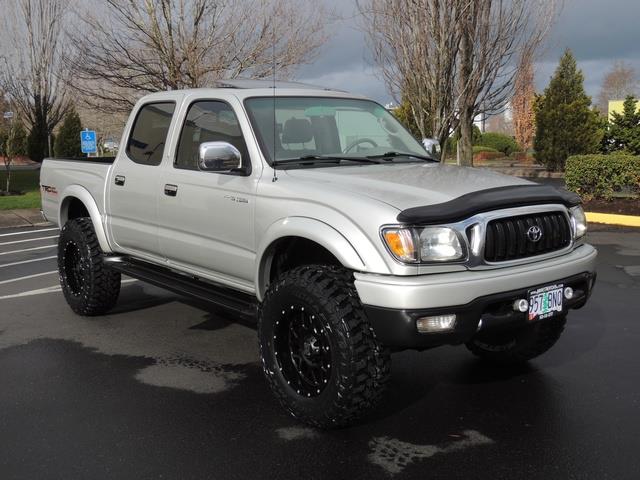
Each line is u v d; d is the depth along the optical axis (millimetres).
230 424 4035
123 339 5777
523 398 4395
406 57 13961
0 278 8492
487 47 13836
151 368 5047
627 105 24812
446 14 13344
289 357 4059
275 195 4164
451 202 3666
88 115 32094
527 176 27188
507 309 3787
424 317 3475
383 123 5410
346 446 3730
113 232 5895
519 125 47594
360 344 3611
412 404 4324
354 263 3625
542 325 4613
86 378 4832
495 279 3635
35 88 26984
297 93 5066
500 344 4922
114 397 4473
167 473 3445
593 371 4875
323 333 3744
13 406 4324
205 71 15867
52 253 10617
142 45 16531
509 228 3789
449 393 4504
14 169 36656
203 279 5188
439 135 14086
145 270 5641
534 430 3908
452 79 14008
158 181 5203
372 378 3648
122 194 5656
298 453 3652
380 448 3705
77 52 20719
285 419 4102
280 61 16734
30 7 26234
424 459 3572
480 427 3963
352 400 3652
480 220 3668
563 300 4008
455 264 3611
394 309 3467
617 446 3688
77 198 6355
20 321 6355
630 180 13680
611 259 9297
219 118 4840
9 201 18188
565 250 4117
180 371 4980
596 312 6492
